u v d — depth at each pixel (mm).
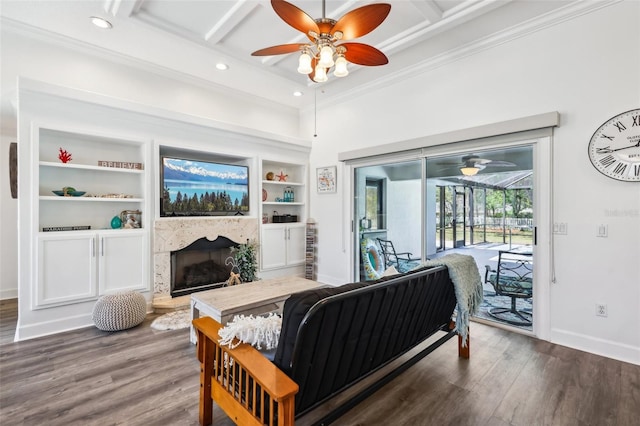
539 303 2912
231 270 4465
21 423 1735
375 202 4473
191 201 4059
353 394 2076
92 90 3510
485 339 2895
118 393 2025
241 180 4594
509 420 1781
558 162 2801
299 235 5223
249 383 1419
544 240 2869
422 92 3832
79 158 3443
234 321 1666
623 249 2486
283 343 1356
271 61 3771
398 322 1826
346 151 4770
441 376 2256
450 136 3482
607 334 2553
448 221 3668
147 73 3922
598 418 1789
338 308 1360
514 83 3068
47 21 2953
